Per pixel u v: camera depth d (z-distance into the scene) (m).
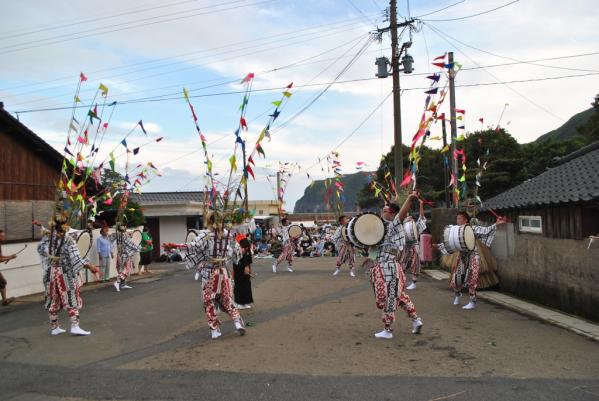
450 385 4.68
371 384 4.76
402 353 5.80
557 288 8.20
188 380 4.99
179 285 12.80
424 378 4.90
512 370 5.09
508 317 7.80
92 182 13.66
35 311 9.26
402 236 6.55
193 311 8.85
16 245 11.15
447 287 11.27
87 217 14.05
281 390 4.64
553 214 8.30
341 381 4.86
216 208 6.77
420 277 13.36
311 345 6.24
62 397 4.60
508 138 27.48
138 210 18.31
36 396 4.64
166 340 6.70
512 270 9.95
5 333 7.36
